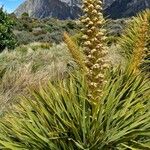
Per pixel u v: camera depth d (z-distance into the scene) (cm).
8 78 877
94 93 425
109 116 425
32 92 481
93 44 400
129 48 782
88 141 425
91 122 423
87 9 386
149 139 431
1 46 1794
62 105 441
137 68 508
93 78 418
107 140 416
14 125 450
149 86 500
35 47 1658
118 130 423
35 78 878
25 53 1201
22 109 486
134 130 416
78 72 487
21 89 834
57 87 501
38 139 433
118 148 416
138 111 440
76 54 440
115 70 524
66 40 441
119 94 441
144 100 461
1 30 1797
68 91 455
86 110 445
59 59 1062
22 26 4066
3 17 1859
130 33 785
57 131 432
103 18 394
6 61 1072
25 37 3397
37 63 1038
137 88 484
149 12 800
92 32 394
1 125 471
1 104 743
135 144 425
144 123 432
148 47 688
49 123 447
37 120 449
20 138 438
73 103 440
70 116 442
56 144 430
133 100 471
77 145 411
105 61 413
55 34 3534
